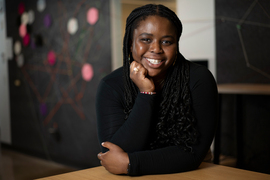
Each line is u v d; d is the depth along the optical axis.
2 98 4.53
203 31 2.37
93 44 3.08
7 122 4.46
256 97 2.08
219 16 2.27
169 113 0.99
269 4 2.02
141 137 0.92
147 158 0.86
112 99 1.02
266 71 2.06
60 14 3.45
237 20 2.18
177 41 0.96
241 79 2.19
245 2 2.13
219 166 0.92
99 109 1.02
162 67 0.93
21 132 4.21
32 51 3.89
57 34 3.50
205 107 0.95
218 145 2.08
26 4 3.92
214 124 0.96
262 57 2.08
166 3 2.57
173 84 0.98
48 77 3.68
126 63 1.00
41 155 3.88
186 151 0.90
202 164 0.96
